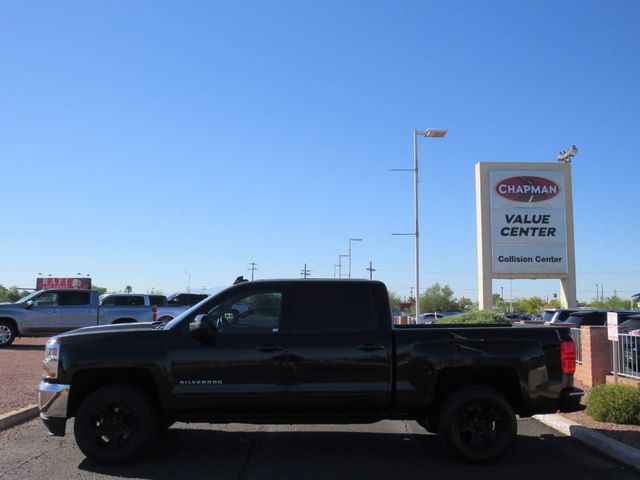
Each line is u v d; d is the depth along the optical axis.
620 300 62.34
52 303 22.56
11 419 8.95
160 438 8.26
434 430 8.49
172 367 6.99
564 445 8.09
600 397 9.15
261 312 7.28
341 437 8.42
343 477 6.57
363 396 7.05
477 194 32.16
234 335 7.13
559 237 31.45
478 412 7.17
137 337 7.13
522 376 7.19
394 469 6.90
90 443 6.90
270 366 7.04
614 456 7.38
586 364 12.47
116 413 7.03
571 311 22.05
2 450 7.55
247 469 6.85
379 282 7.45
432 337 7.21
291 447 7.87
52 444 7.86
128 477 6.50
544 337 7.33
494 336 7.29
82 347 7.05
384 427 9.07
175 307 25.12
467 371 7.21
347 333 7.17
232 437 8.38
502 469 6.93
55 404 6.96
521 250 31.34
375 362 7.10
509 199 31.58
